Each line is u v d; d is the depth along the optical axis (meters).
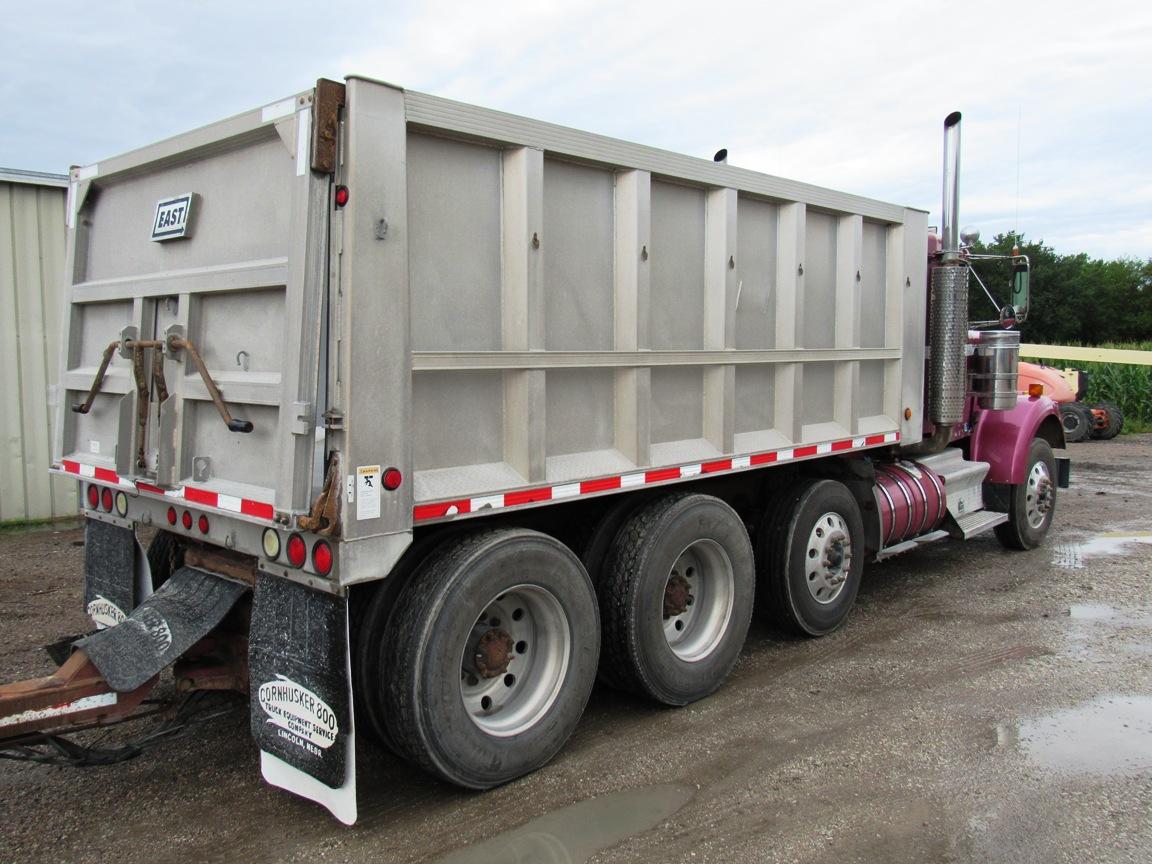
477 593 3.55
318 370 3.13
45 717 3.30
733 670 5.33
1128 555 8.27
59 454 4.77
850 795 3.77
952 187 6.84
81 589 6.80
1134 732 4.41
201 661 4.00
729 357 4.90
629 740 4.34
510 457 3.86
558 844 3.39
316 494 3.13
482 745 3.64
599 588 4.49
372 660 3.59
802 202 5.35
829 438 5.74
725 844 3.39
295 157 3.16
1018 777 3.93
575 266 4.11
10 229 8.60
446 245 3.55
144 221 4.28
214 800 3.74
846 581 6.02
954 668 5.34
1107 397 21.72
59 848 3.36
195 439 3.88
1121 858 3.29
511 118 3.64
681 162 4.48
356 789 3.85
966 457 8.13
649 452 4.48
